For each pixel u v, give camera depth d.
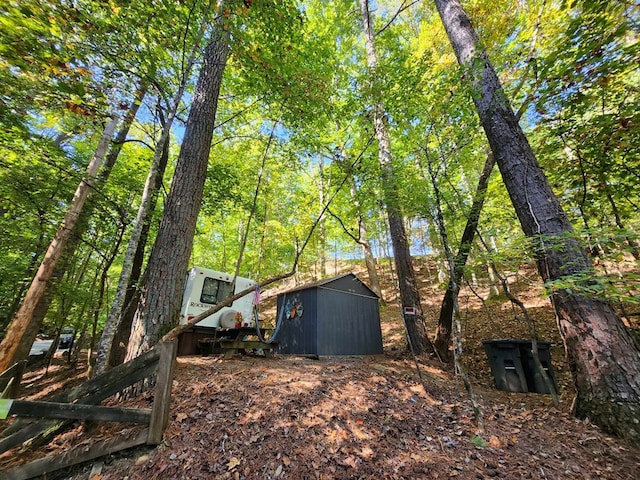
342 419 3.01
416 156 4.88
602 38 3.06
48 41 2.86
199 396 3.13
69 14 2.79
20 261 6.33
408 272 6.69
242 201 8.38
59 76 3.19
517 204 3.84
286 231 13.90
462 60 4.67
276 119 5.66
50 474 2.23
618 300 2.51
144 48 3.66
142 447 2.42
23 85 3.30
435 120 4.44
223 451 2.41
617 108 3.99
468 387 3.11
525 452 2.57
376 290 12.22
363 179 5.72
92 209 6.00
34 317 5.23
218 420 2.75
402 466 2.40
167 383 2.62
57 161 5.20
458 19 4.93
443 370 5.31
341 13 9.52
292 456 2.43
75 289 6.26
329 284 7.22
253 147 8.45
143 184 6.63
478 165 8.27
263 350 5.79
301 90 4.78
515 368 4.39
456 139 4.59
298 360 5.62
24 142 4.50
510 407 3.61
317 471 2.31
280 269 17.41
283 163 7.55
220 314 7.11
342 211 10.28
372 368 5.02
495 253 3.74
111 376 2.63
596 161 4.27
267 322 12.74
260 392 3.33
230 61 5.73
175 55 4.72
